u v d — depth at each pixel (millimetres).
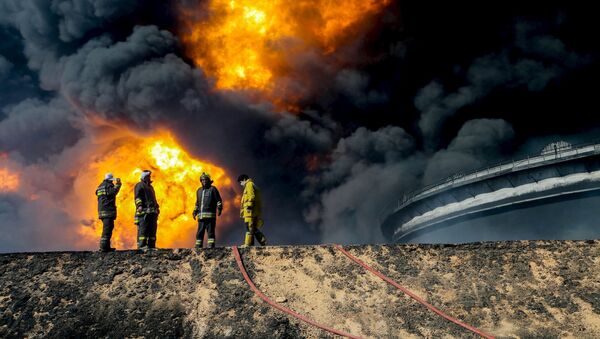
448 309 10953
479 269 11961
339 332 10258
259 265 11930
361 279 11664
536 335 10281
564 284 11484
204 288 11172
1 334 9867
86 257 11703
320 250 12461
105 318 10352
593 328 10414
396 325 10547
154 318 10422
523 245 12570
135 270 11492
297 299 11078
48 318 10258
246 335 10109
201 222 13688
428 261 12227
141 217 13305
